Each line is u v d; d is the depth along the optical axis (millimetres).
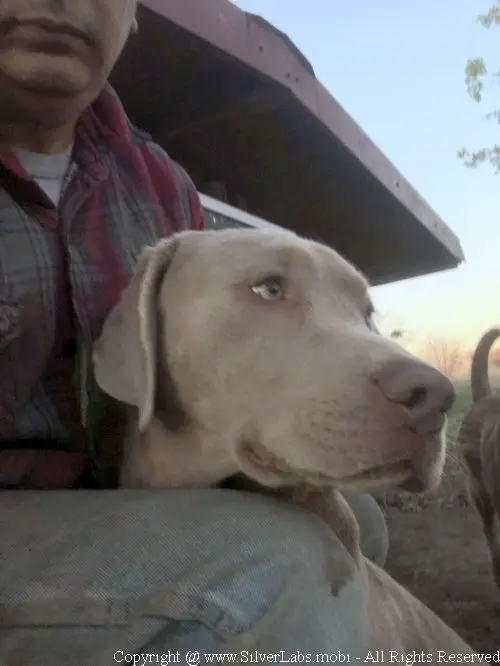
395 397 331
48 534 330
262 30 932
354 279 435
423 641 456
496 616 833
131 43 825
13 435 408
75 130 489
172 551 310
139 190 525
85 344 445
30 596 299
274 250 410
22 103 429
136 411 443
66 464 433
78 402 445
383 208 1562
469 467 1105
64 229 451
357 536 423
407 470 336
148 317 414
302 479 369
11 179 430
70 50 408
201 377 400
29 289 417
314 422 350
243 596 293
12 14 389
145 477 427
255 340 389
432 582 949
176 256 432
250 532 325
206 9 818
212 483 411
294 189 1391
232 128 1089
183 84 952
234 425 388
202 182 1209
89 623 292
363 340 366
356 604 348
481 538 1136
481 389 1196
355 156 1251
